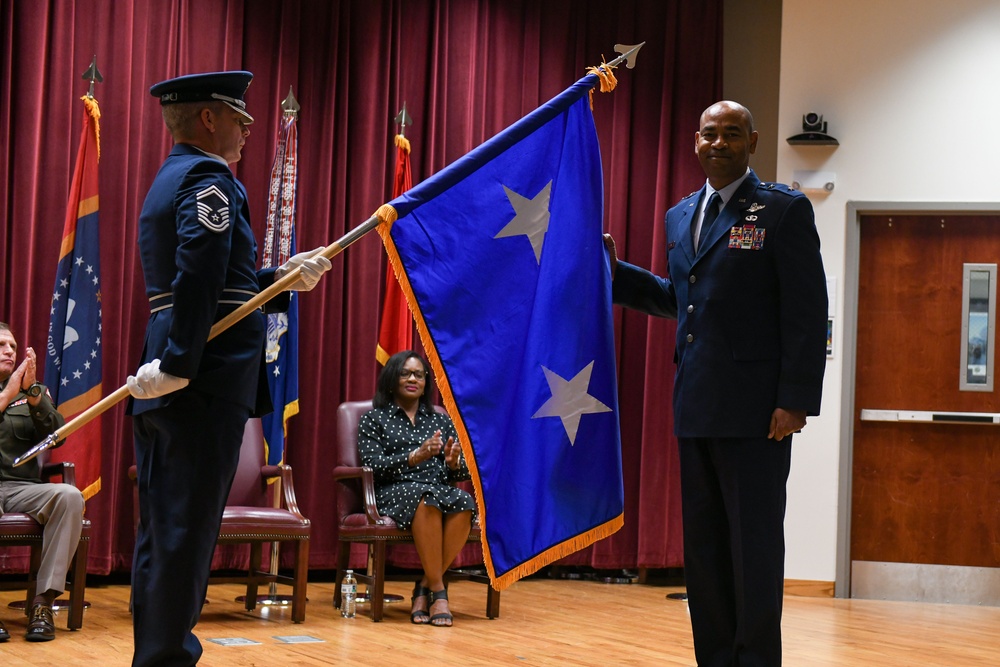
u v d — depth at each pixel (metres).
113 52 5.32
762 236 2.78
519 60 6.59
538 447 2.77
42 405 4.10
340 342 5.96
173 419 2.36
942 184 6.25
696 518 2.85
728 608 2.83
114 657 3.43
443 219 2.68
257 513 4.37
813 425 6.25
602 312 2.91
